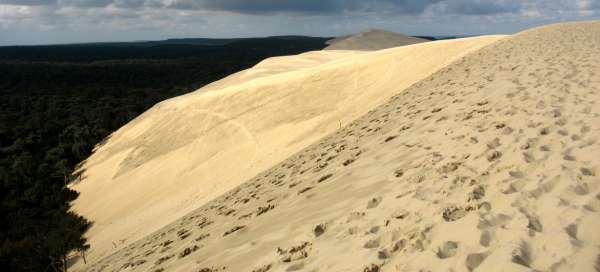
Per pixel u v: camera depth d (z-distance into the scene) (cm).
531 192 505
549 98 1000
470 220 469
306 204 836
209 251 827
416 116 1360
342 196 777
